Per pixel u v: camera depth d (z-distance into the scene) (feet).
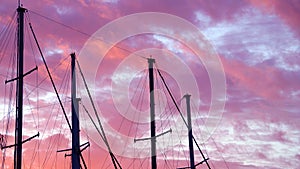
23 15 153.79
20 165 142.10
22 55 150.92
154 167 167.22
